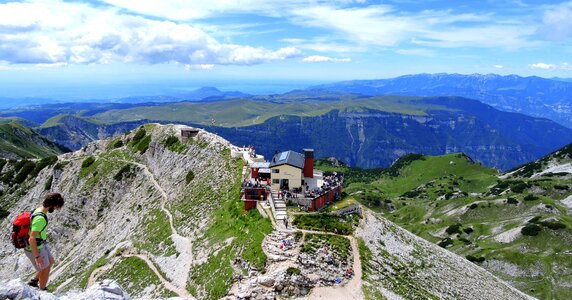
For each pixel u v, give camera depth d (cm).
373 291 6309
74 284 10906
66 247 16562
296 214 8350
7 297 2275
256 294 5875
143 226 13075
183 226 11100
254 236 7525
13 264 16575
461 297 7981
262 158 13338
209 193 12325
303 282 6078
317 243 7188
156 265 9631
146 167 18475
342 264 6819
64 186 19950
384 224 9569
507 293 9875
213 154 15188
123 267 10294
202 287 7288
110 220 16125
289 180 9594
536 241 18675
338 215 8694
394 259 8044
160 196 15125
